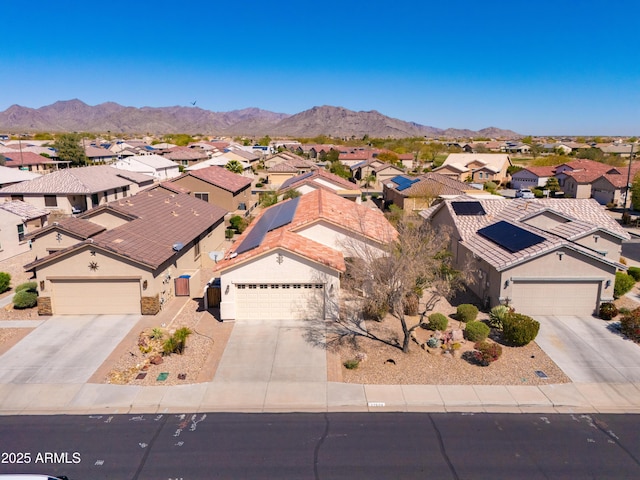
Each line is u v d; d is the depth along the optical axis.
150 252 22.91
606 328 20.75
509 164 89.62
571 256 21.52
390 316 22.11
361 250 22.44
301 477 11.70
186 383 16.17
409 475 11.80
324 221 24.70
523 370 17.17
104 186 48.03
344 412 14.59
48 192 44.38
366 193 69.25
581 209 30.05
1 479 9.45
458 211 29.95
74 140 88.44
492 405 15.04
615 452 12.80
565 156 98.12
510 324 18.94
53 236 25.41
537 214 27.39
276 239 22.17
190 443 13.02
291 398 15.28
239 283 21.11
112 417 14.29
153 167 69.19
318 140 195.25
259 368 17.14
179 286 24.95
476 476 11.80
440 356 18.08
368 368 17.20
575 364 17.61
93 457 12.41
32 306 23.17
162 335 18.89
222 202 46.88
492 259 22.83
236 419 14.18
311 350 18.55
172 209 32.06
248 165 92.31
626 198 52.94
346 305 23.23
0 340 19.38
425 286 20.16
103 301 22.16
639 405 15.10
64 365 17.31
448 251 29.23
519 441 13.23
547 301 22.03
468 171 83.56
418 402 15.13
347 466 12.11
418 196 47.41
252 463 12.20
